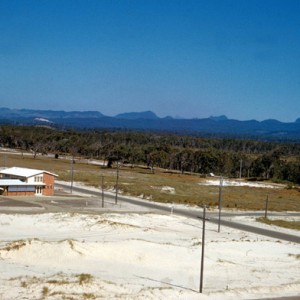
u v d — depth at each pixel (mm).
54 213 65250
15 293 29812
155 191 101312
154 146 188000
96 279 34719
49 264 40281
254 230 69375
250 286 38250
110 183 108312
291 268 47250
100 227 58312
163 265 43781
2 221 57625
